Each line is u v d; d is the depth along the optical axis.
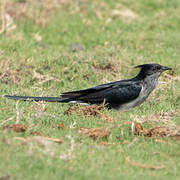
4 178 7.91
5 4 22.14
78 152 9.45
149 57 18.22
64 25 21.78
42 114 11.50
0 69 15.80
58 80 15.80
